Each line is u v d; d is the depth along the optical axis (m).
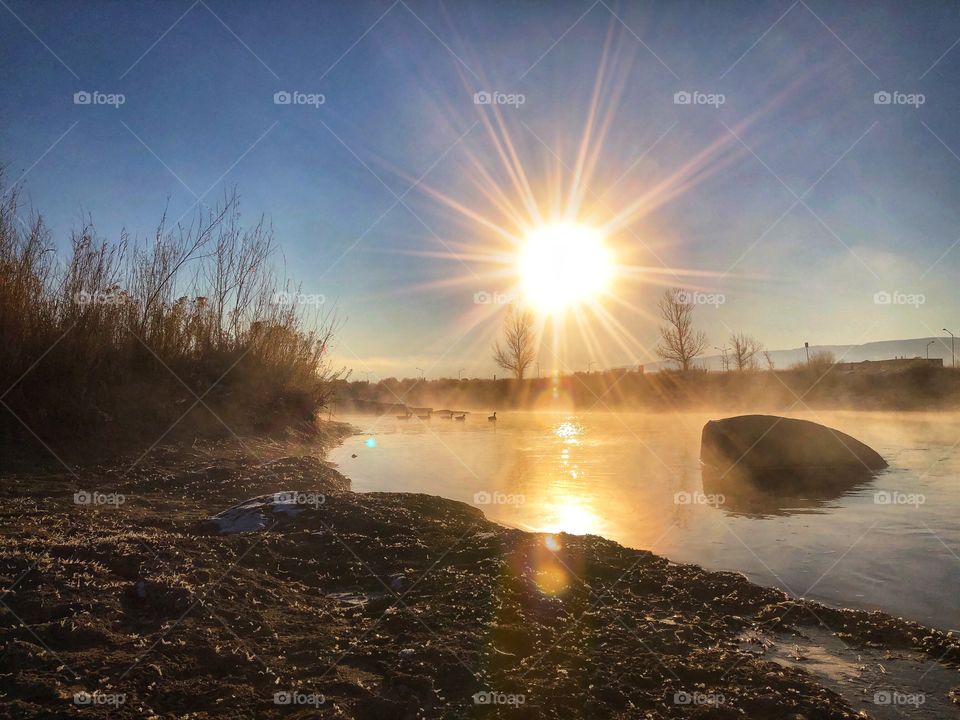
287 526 5.60
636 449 13.30
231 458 9.10
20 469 7.25
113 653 3.08
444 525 5.89
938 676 3.26
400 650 3.38
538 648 3.48
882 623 3.88
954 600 4.31
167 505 6.37
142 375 10.79
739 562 5.15
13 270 8.70
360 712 2.79
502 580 4.43
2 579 3.70
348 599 4.22
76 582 3.77
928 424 18.50
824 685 3.17
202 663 3.10
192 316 12.08
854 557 5.29
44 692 2.69
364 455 12.12
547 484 8.77
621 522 6.62
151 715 2.62
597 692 3.03
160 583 3.85
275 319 13.67
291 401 13.82
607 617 3.94
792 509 7.23
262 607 3.88
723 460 10.24
